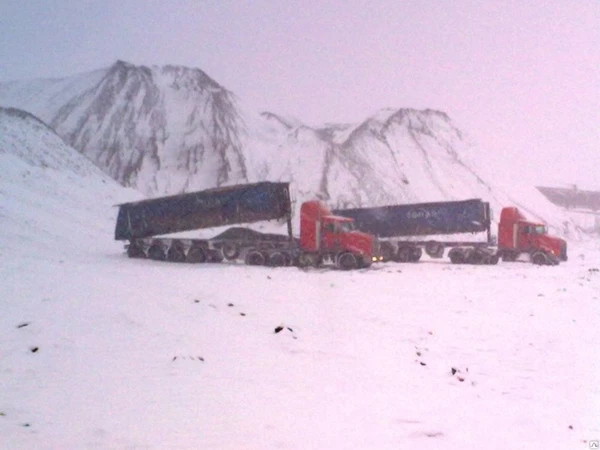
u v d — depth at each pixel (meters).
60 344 10.23
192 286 19.19
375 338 12.52
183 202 36.06
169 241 35.19
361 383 8.91
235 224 36.47
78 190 53.44
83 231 42.19
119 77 121.75
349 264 32.44
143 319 12.56
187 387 8.23
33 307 12.66
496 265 37.62
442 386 8.94
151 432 6.38
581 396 8.50
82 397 7.58
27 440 6.02
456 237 44.03
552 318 15.70
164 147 105.75
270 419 6.97
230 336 11.80
